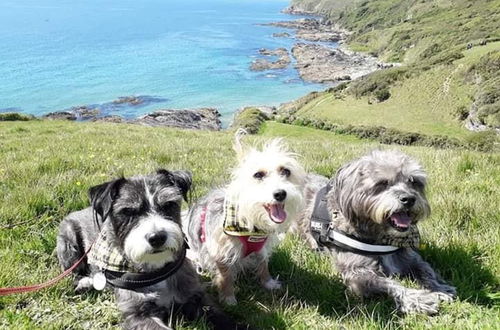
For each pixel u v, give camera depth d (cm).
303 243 99
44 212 110
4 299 75
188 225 94
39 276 83
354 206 82
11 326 68
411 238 84
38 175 137
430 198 112
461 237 92
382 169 80
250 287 84
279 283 84
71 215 92
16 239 96
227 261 79
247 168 77
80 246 86
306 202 101
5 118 652
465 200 106
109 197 71
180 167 156
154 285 72
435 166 149
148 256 67
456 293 77
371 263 84
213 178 139
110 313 73
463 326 66
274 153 79
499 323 64
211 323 71
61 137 281
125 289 72
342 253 87
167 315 72
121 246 71
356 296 79
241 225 77
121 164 157
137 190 72
